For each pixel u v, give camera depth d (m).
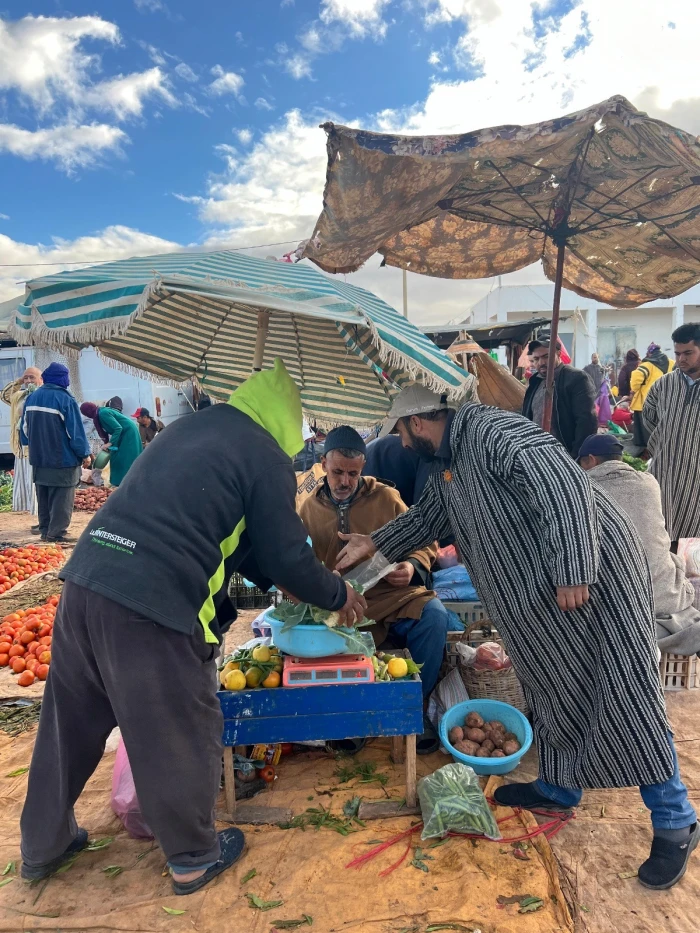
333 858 2.26
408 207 2.96
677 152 2.36
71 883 2.21
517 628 2.26
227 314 2.99
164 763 1.97
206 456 2.06
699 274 3.75
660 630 3.44
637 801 2.60
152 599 1.89
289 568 2.13
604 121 2.50
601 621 2.15
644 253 3.66
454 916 1.97
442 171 2.65
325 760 2.96
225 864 2.21
